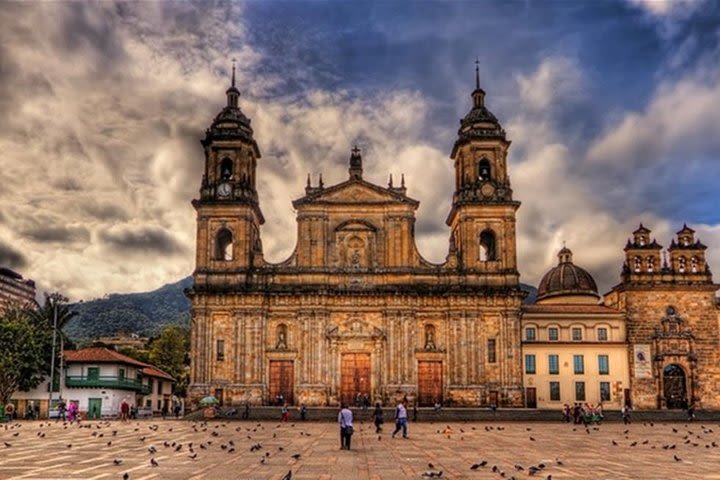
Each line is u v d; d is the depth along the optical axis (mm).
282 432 55750
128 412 82875
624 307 95625
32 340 87812
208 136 91688
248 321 87438
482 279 89188
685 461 34469
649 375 93312
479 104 96188
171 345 140250
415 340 88125
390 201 90875
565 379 93375
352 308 88625
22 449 39031
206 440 46312
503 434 55250
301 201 90750
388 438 49875
